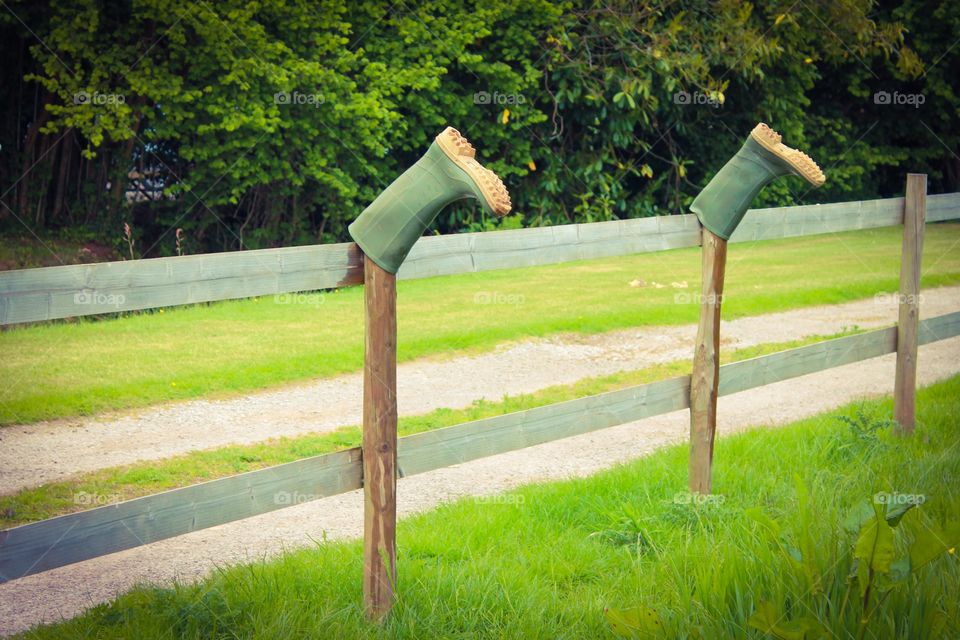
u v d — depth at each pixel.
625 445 6.46
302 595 3.70
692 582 3.69
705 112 18.47
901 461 5.50
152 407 7.12
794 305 11.97
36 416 6.75
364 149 14.39
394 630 3.47
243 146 13.00
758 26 17.67
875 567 2.99
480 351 9.31
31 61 13.90
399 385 7.96
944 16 21.38
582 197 16.62
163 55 12.89
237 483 3.31
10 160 13.88
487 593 3.74
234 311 11.11
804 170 4.64
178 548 4.59
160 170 14.27
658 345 9.68
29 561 2.89
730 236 5.00
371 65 13.43
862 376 8.53
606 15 15.89
